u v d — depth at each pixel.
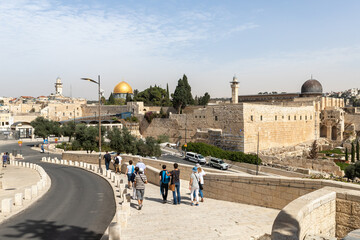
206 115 78.81
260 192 13.67
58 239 10.16
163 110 107.94
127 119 108.50
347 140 81.31
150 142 55.22
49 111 128.00
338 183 10.26
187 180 24.59
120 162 27.28
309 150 72.38
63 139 96.31
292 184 12.14
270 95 99.00
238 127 68.56
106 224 12.02
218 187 16.33
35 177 28.61
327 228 8.84
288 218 6.86
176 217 11.53
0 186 22.47
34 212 13.98
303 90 96.56
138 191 13.24
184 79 106.50
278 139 74.94
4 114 113.50
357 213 8.74
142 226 10.25
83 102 162.25
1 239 10.09
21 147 74.62
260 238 8.53
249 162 58.88
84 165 34.69
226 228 9.71
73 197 17.59
